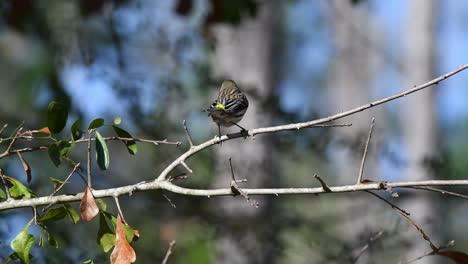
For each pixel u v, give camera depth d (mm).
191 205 13211
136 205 13781
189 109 13680
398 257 12203
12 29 13836
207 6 13336
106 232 7363
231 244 14016
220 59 18062
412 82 29891
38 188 11516
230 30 17812
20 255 7184
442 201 14719
